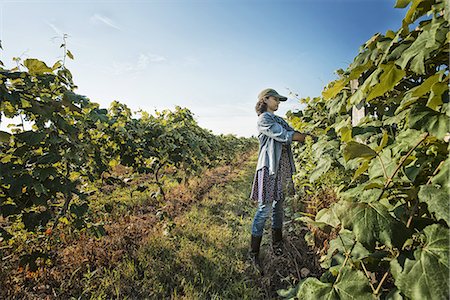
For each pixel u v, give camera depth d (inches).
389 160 44.1
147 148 177.3
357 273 42.7
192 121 274.5
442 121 33.5
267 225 150.6
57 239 117.3
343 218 39.6
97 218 155.4
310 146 139.5
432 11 39.9
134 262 112.9
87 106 96.8
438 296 30.4
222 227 150.3
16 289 93.2
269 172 113.3
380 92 47.1
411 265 33.9
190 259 112.9
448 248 32.2
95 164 135.6
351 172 98.0
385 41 53.7
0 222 137.4
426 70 48.7
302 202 147.1
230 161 491.8
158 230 143.4
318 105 137.8
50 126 93.4
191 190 238.8
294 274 99.8
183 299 89.0
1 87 73.5
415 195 37.7
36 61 77.2
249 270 106.3
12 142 93.6
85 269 107.2
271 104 121.3
